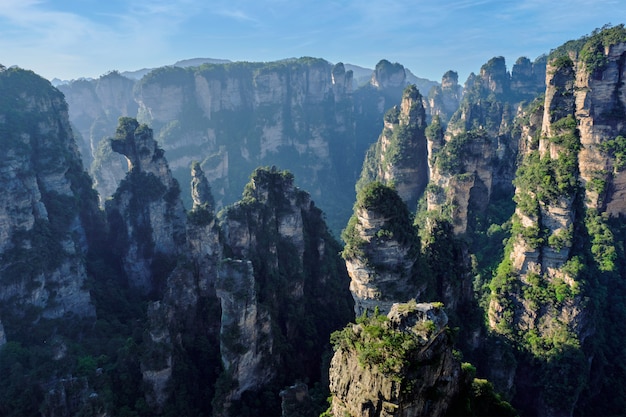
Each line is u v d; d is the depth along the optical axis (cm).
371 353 2817
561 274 6694
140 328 6825
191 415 5497
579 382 6294
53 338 6438
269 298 6394
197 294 6494
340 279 7875
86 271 8300
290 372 6172
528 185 7150
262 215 7006
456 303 6300
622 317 7488
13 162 7250
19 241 7106
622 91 8331
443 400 2900
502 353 6359
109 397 5222
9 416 5116
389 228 5009
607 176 8556
